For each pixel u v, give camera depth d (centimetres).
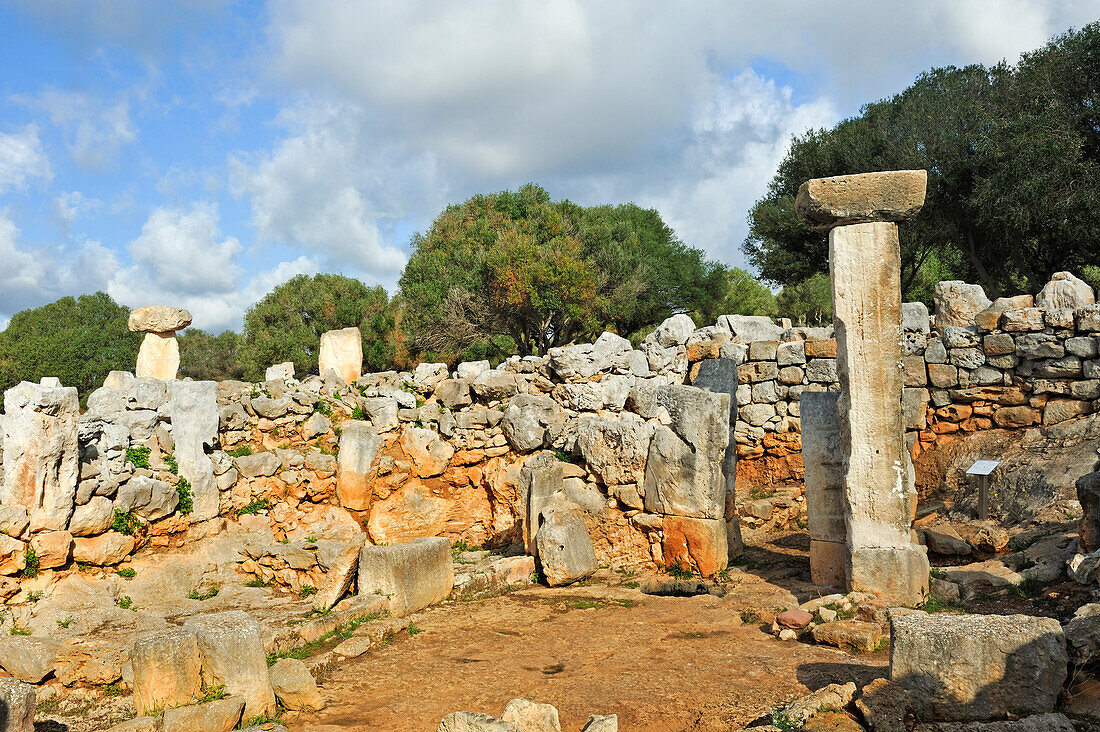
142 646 584
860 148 2311
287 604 957
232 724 562
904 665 505
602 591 946
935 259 3012
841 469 884
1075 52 2012
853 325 821
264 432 1242
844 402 827
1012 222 2012
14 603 895
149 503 1029
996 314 1374
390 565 852
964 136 2100
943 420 1403
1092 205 1889
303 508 1205
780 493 1382
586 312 2827
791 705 522
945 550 968
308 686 607
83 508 964
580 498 1082
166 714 543
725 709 557
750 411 1488
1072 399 1302
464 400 1445
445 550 917
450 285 3061
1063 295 1340
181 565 1031
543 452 1154
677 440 1017
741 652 690
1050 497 1077
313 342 3762
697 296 3541
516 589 974
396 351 3534
